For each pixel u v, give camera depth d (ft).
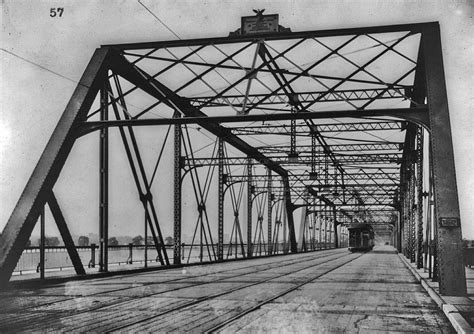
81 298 38.65
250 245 122.52
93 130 51.62
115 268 69.87
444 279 38.27
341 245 381.40
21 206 46.29
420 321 28.86
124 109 53.78
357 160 102.17
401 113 46.34
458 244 38.78
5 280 43.37
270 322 28.07
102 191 58.90
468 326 24.58
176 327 26.50
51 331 25.55
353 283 52.90
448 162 41.22
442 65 44.50
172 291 43.75
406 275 65.62
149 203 70.95
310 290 45.44
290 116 49.26
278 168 138.10
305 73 49.88
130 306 34.30
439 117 42.68
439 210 39.91
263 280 56.08
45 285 48.26
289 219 177.78
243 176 104.58
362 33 49.03
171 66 53.42
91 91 52.29
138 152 66.90
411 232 96.58
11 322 28.12
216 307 33.83
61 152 49.32
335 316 30.35
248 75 51.08
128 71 57.00
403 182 133.90
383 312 32.07
